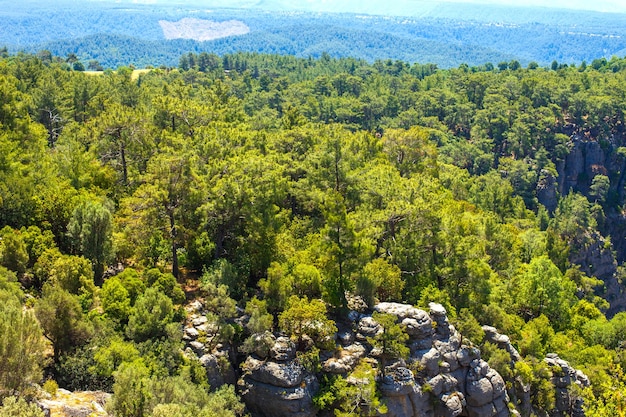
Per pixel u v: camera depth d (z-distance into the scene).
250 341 48.72
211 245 58.41
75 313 42.56
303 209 72.50
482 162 183.50
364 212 65.69
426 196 69.50
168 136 77.88
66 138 85.19
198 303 52.34
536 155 188.25
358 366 50.28
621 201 196.00
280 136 85.69
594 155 199.00
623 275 166.12
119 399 35.28
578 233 156.50
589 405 61.41
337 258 55.88
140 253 56.75
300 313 48.94
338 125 101.75
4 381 32.81
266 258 57.47
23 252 50.41
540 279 80.25
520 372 58.75
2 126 74.00
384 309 54.72
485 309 66.25
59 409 34.34
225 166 62.03
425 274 64.44
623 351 74.62
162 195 56.06
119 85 128.62
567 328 80.81
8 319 34.16
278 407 47.12
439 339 54.41
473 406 53.47
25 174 63.94
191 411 36.06
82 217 54.56
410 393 50.03
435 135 193.38
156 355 44.53
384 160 88.69
